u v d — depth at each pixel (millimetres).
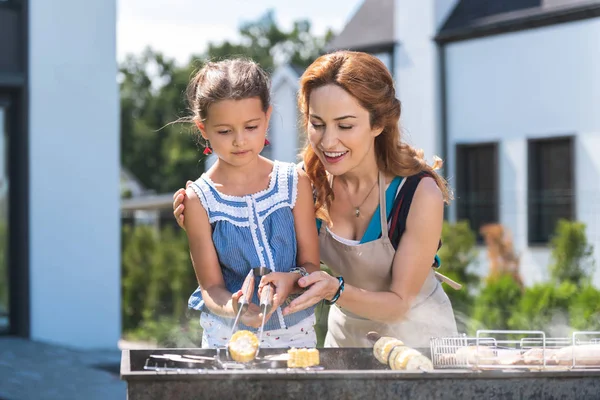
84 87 8484
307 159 2488
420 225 2340
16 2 8281
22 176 8289
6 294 8344
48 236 8344
